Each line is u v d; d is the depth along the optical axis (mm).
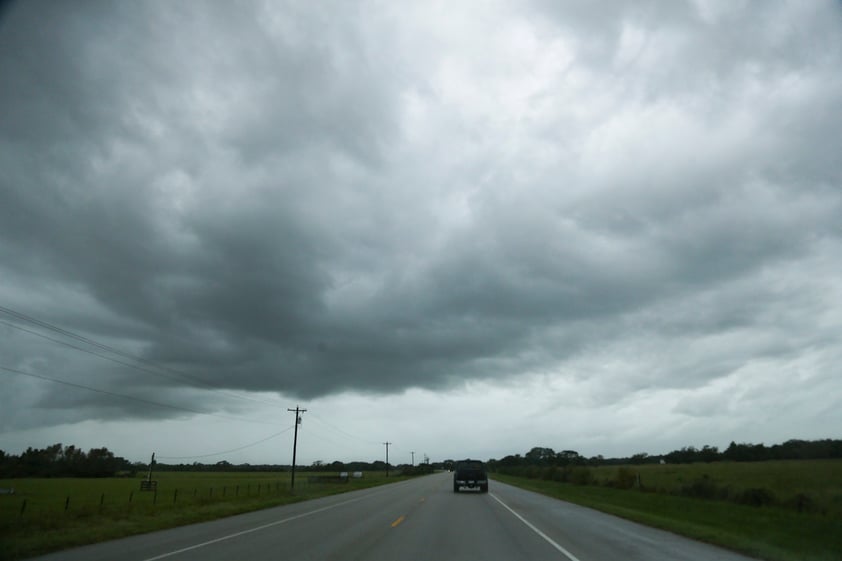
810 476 50688
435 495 41344
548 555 13516
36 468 125188
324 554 13477
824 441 86000
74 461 129750
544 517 23844
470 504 31594
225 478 109812
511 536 17188
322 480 83250
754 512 27484
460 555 13445
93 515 24391
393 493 45031
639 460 157625
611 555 13609
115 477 126938
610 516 24828
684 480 51938
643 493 43375
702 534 17688
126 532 18781
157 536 17766
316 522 21625
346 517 23750
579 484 63906
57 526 20594
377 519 22719
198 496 44406
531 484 66625
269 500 36938
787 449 94438
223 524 21438
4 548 14680
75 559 13219
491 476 108688
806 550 15648
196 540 16438
